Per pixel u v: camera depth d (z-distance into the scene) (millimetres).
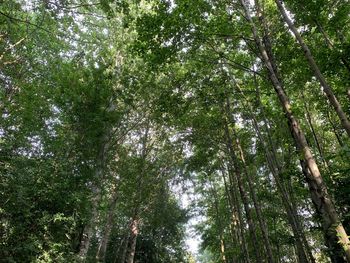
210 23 9625
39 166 10242
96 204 12086
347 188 10266
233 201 21141
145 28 9891
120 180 16344
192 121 16734
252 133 17547
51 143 11453
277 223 21391
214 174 25891
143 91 14797
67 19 10891
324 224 9031
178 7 9258
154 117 15719
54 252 9383
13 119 11930
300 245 12648
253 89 14461
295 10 10266
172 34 9859
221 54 10586
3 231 9172
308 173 9344
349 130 7191
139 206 19453
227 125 16203
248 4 11805
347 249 6164
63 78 12555
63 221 10188
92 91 12352
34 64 13547
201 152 18062
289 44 11188
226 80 14234
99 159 12711
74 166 11688
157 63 10695
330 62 10453
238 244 21031
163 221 24484
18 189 9188
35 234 9523
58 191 10047
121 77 14547
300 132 7863
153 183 19469
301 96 15859
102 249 15750
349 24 11703
